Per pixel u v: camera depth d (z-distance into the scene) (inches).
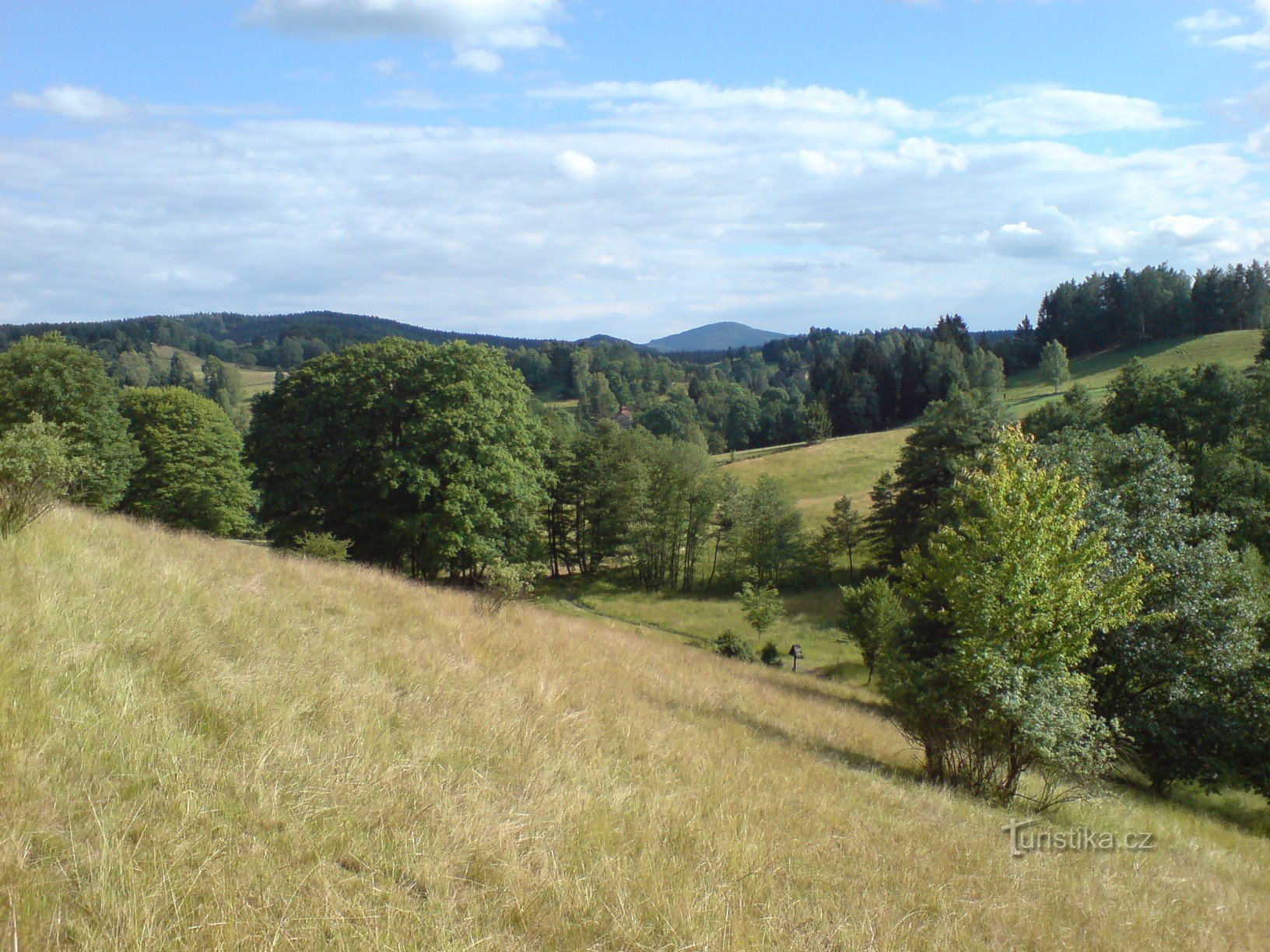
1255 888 403.2
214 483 1820.9
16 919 128.2
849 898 224.2
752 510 2057.1
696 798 286.0
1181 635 737.6
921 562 569.9
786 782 353.7
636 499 2139.5
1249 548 981.2
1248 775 734.5
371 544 1355.8
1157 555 743.1
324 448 1336.1
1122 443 905.5
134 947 130.6
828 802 334.0
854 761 489.7
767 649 1266.0
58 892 139.2
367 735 246.8
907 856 281.4
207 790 184.9
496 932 163.8
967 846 316.2
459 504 1248.2
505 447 1346.0
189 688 237.9
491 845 198.7
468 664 380.8
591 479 2178.9
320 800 197.0
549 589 2065.7
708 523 2185.0
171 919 140.3
